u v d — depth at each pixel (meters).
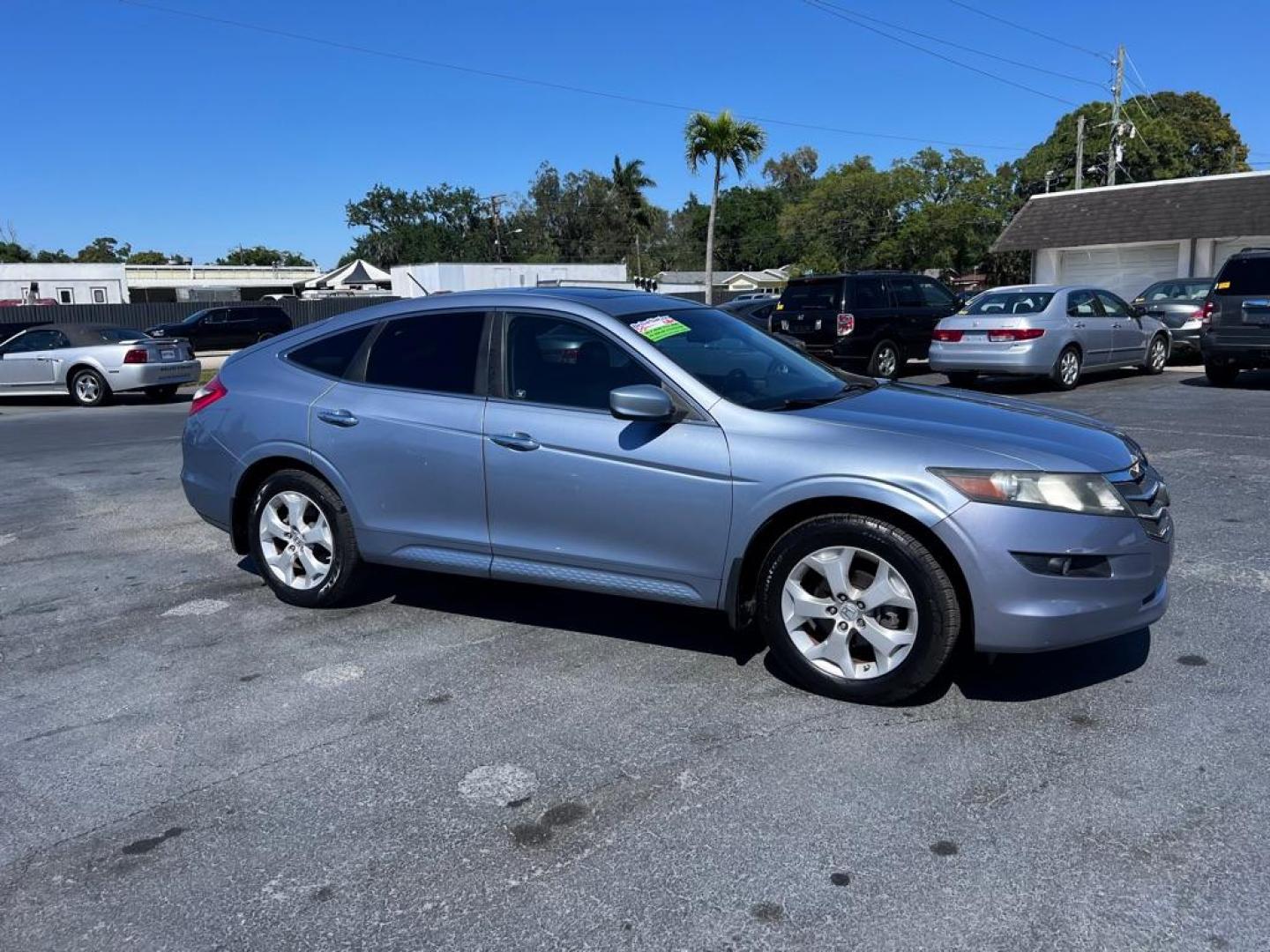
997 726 3.78
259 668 4.60
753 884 2.88
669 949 2.63
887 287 16.00
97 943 2.74
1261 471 8.05
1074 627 3.73
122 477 9.63
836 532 3.91
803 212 48.75
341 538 5.12
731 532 4.09
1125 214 29.09
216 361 29.42
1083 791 3.31
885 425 4.03
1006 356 13.32
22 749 3.86
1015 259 47.31
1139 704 3.93
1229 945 2.57
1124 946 2.58
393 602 5.46
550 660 4.58
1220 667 4.27
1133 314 14.99
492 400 4.65
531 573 4.61
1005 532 3.67
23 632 5.18
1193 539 6.19
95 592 5.82
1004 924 2.68
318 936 2.73
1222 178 28.41
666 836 3.14
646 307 4.79
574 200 71.81
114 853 3.16
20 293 46.69
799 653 4.07
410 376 4.93
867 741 3.70
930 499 3.73
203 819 3.34
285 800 3.44
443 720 4.00
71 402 18.75
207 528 7.38
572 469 4.38
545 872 2.98
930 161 46.47
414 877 2.98
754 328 5.28
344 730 3.95
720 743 3.72
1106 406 11.90
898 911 2.74
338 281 52.94
